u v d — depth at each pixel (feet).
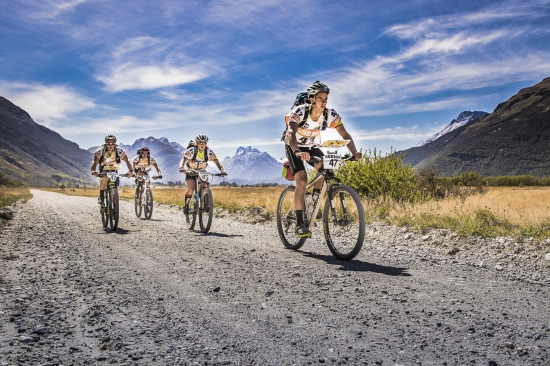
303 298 10.92
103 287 12.22
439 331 8.36
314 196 18.75
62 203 81.87
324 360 6.89
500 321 9.01
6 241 23.20
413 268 15.21
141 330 8.40
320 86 16.87
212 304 10.37
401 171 45.47
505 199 44.01
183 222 37.11
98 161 31.04
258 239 24.38
